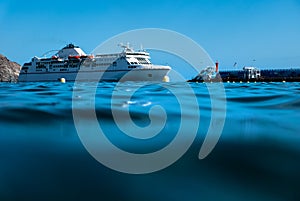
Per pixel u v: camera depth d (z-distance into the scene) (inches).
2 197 107.1
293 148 164.7
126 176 127.5
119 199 106.9
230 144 175.3
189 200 106.5
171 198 108.0
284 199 106.3
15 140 181.0
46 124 228.5
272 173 129.6
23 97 456.4
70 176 126.5
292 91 677.9
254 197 108.3
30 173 129.0
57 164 140.4
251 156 152.7
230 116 276.4
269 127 223.0
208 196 109.5
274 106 352.8
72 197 108.0
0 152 156.8
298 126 225.3
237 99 444.8
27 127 216.7
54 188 114.7
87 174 129.1
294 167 135.9
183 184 119.8
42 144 173.9
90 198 107.6
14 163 140.7
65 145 171.9
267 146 169.6
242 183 120.0
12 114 267.0
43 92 595.5
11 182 119.5
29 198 106.8
